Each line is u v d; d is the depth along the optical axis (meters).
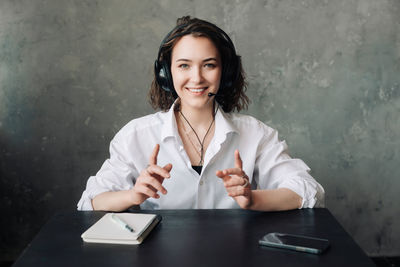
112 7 2.56
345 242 1.00
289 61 2.68
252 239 1.02
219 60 1.35
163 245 0.99
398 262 2.76
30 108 2.61
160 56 1.42
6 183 2.65
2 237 2.69
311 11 2.64
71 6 2.54
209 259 0.91
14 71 2.56
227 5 2.62
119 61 2.61
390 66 2.70
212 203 1.49
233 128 1.50
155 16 2.59
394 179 2.79
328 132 2.74
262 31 2.64
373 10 2.65
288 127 2.73
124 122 2.66
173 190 1.49
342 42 2.67
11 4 2.51
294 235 1.03
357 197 2.80
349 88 2.71
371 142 2.76
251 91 2.69
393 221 2.83
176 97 1.55
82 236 1.02
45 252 0.96
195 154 1.50
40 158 2.65
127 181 1.46
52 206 2.70
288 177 1.41
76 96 2.62
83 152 2.67
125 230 1.05
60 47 2.56
